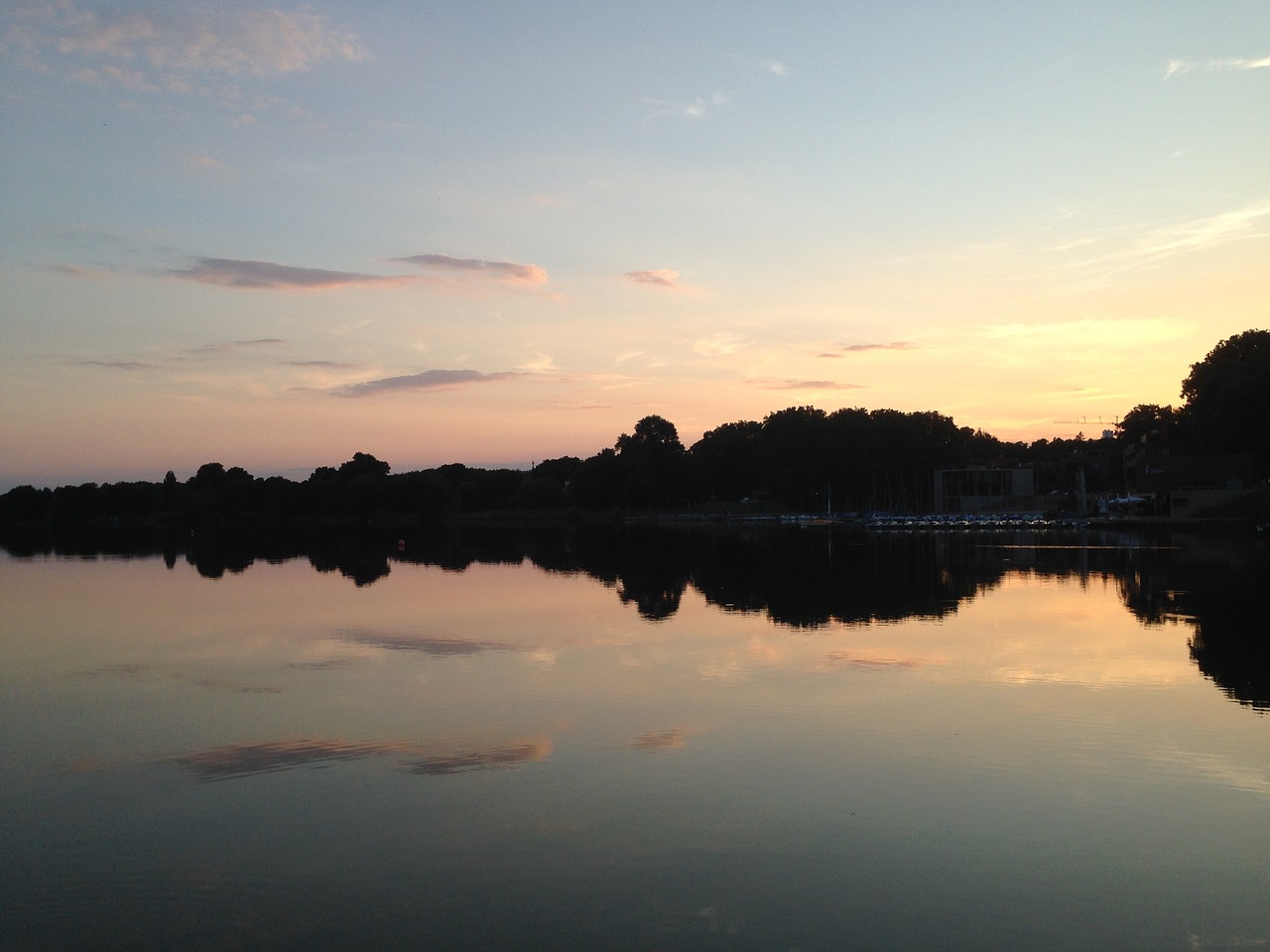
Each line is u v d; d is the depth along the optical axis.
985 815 18.36
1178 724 24.23
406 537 135.00
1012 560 71.56
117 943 14.13
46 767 22.02
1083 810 18.58
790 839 17.34
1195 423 127.81
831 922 14.45
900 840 17.27
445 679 30.52
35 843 17.62
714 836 17.48
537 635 38.88
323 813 18.81
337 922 14.61
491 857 16.75
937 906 14.91
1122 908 14.84
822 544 99.19
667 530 154.38
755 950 13.71
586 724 24.81
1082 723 24.42
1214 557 69.25
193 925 14.61
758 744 22.88
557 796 19.53
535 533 150.00
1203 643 35.06
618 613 45.22
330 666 33.00
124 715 26.59
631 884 15.70
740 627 40.22
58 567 80.00
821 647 35.16
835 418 199.62
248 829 18.11
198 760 22.39
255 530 176.88
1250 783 19.92
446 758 22.14
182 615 46.84
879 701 26.83
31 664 34.25
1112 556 72.50
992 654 33.31
